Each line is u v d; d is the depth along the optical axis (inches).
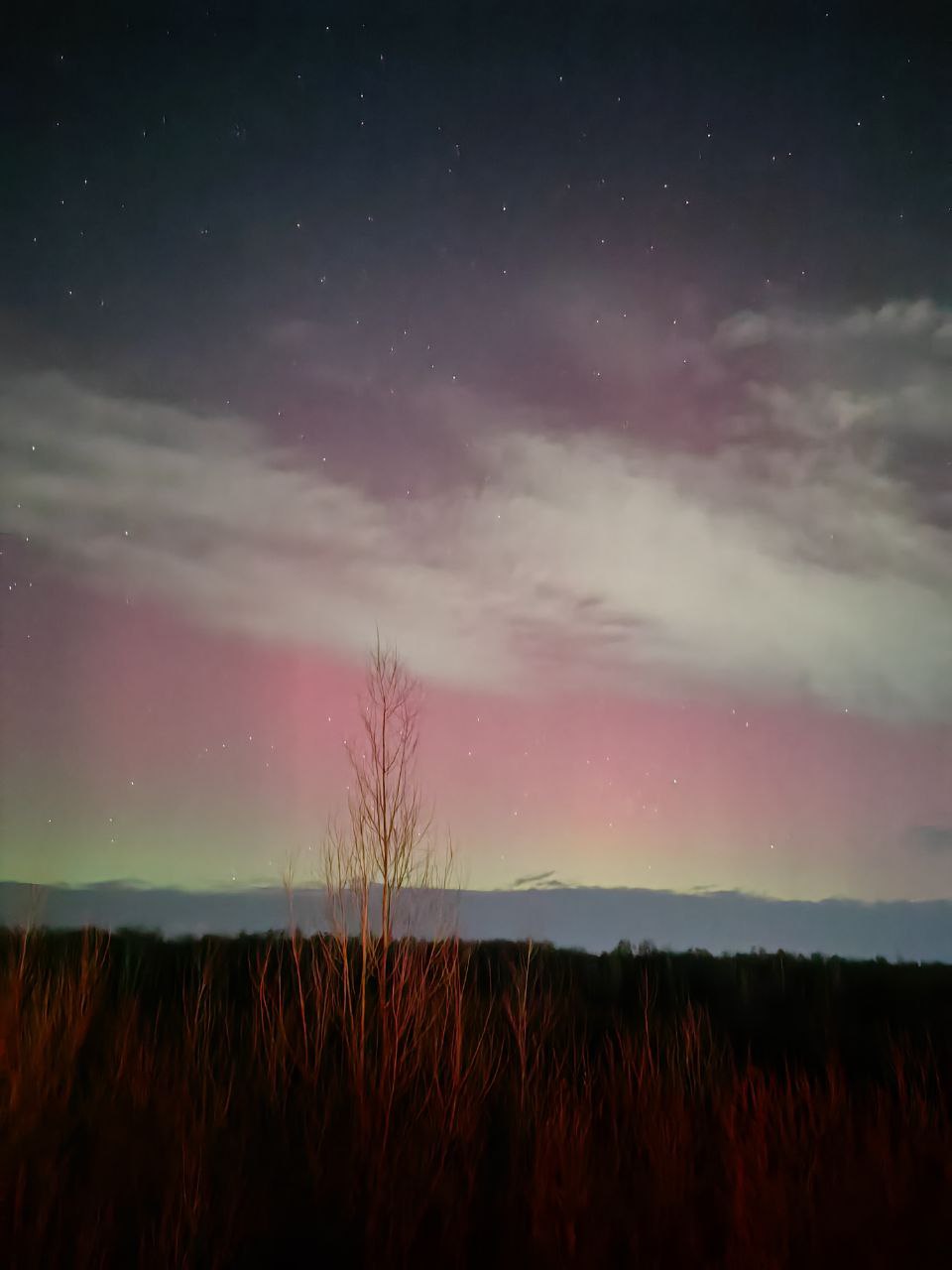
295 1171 140.8
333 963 172.7
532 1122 159.8
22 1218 123.9
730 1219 130.5
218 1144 144.1
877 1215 127.5
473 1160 146.7
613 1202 132.7
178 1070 167.2
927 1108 166.1
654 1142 147.6
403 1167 139.8
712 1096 166.2
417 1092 161.6
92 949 237.6
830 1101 162.6
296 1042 173.6
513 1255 124.3
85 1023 182.1
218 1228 125.0
